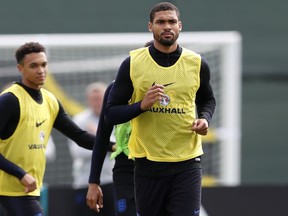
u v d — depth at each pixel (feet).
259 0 177.37
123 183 76.69
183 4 173.99
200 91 66.69
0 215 94.27
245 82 176.96
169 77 64.49
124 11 171.32
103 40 144.25
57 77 143.23
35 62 76.43
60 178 137.08
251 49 178.50
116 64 144.56
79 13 170.60
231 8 175.94
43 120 77.71
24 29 169.07
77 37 144.05
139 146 66.18
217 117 144.46
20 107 75.92
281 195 104.63
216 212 104.06
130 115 63.46
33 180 74.54
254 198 104.58
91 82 144.05
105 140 73.82
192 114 65.57
